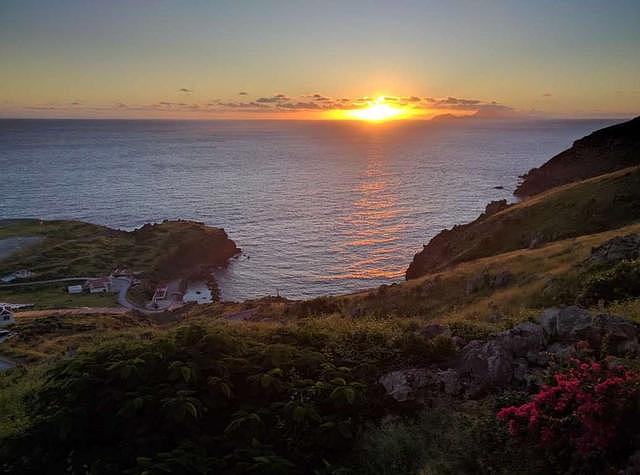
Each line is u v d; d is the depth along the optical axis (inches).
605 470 293.4
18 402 648.4
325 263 5088.6
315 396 428.1
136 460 347.6
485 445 360.2
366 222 6761.8
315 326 620.4
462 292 1656.0
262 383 430.6
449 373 454.0
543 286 1235.2
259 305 2962.6
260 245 5900.6
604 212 2222.0
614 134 5753.0
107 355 486.0
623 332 440.1
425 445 378.3
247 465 348.5
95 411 415.2
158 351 465.7
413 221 6692.9
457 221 6594.5
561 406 335.6
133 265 5187.0
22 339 2461.9
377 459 372.8
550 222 2393.0
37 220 7027.6
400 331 591.5
